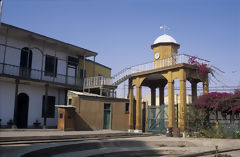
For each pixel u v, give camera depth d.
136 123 21.83
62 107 18.81
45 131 17.48
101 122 21.27
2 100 19.33
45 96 20.92
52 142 12.23
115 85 22.72
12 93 20.03
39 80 20.39
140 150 11.20
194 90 21.23
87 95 20.42
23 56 21.00
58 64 23.69
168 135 17.94
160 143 13.88
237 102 16.19
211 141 14.34
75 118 19.34
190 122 17.62
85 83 24.09
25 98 21.17
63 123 18.45
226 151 12.05
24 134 13.78
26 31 19.27
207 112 17.61
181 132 17.67
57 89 23.39
